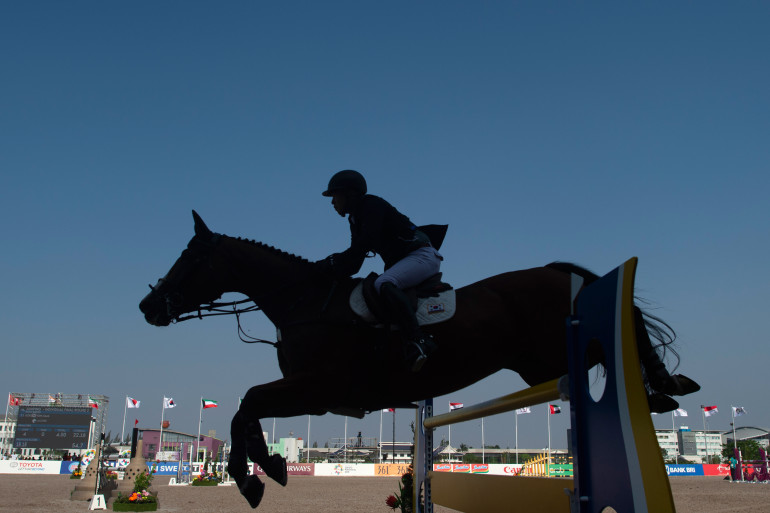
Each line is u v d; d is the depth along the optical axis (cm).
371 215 362
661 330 334
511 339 361
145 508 1348
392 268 354
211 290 396
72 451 6112
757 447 5812
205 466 2852
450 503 426
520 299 365
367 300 346
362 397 356
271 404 332
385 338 344
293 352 359
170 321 397
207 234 398
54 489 2027
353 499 1672
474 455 7075
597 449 233
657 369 313
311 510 1347
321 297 371
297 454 6888
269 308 388
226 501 1599
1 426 7538
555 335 352
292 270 388
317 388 342
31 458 5250
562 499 258
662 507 186
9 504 1454
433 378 348
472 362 350
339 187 381
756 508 1362
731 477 2950
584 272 375
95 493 1405
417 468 491
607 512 931
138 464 1669
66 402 5878
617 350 217
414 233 374
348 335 350
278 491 2050
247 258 392
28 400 5812
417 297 354
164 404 3647
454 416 401
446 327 346
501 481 334
